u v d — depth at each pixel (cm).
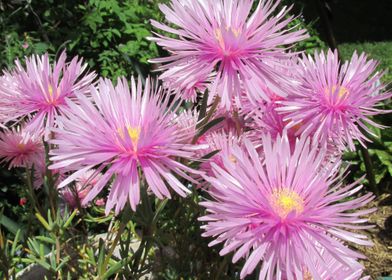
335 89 22
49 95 22
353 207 18
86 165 18
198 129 20
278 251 17
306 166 18
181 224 26
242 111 23
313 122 21
